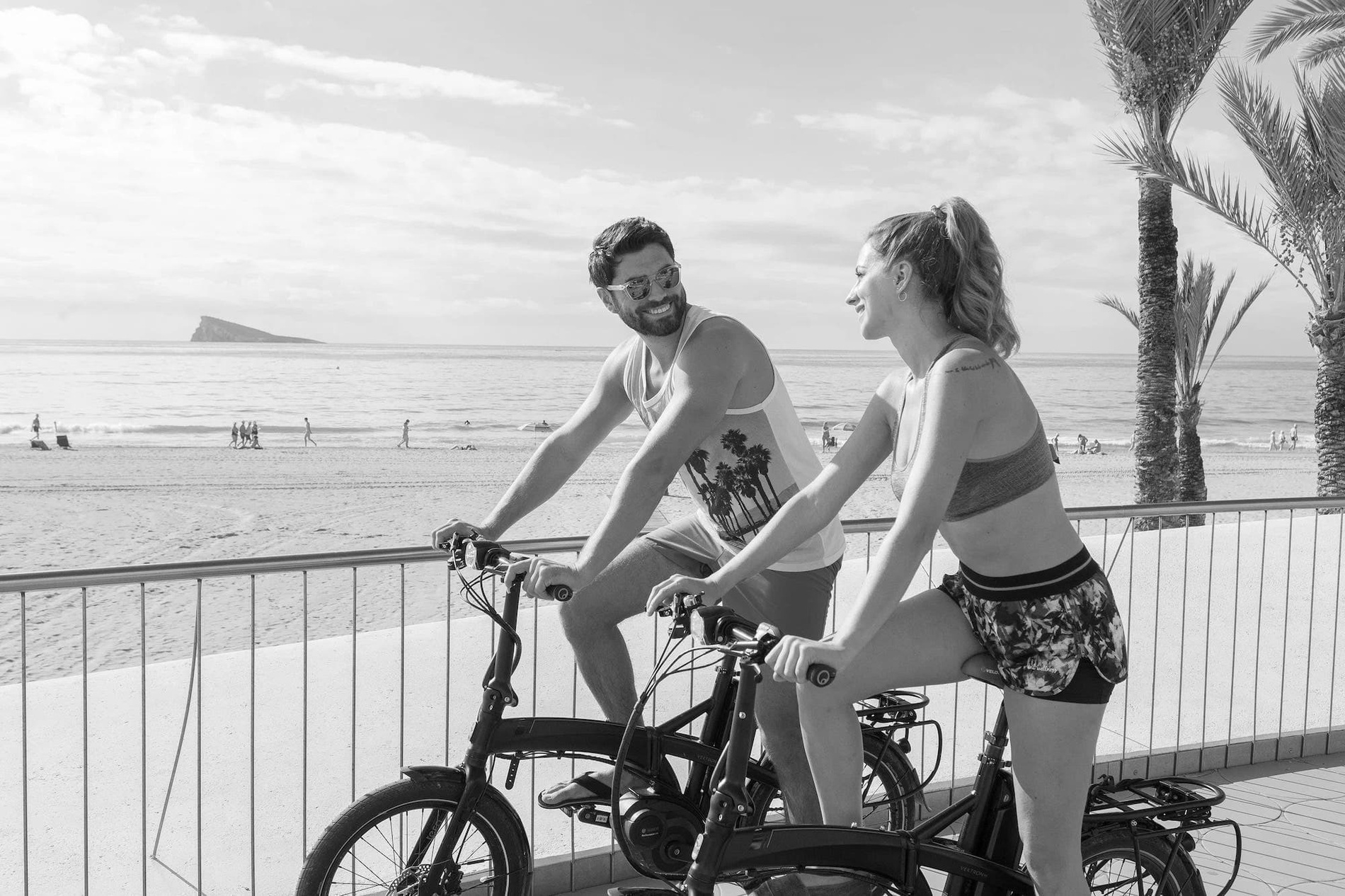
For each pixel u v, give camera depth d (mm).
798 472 3072
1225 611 8305
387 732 5559
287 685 6328
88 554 18906
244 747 5340
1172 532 11789
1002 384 2281
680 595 2438
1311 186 14414
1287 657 7125
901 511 2229
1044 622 2326
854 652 2131
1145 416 15969
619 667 3139
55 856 4102
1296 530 11969
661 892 2715
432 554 3227
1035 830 2418
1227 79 14109
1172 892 2732
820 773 2514
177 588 13477
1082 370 115000
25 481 28750
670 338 2951
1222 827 3926
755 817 3041
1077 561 2371
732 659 2703
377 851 3596
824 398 65250
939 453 2215
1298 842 3795
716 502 3104
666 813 2756
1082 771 2389
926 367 2420
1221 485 31906
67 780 4883
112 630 11398
